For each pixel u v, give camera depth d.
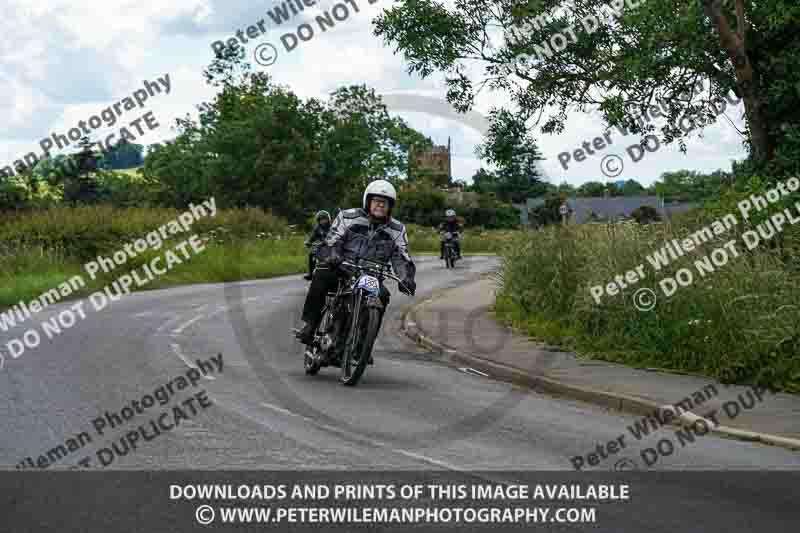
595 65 24.17
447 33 24.98
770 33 22.34
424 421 12.23
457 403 13.73
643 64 22.64
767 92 21.84
